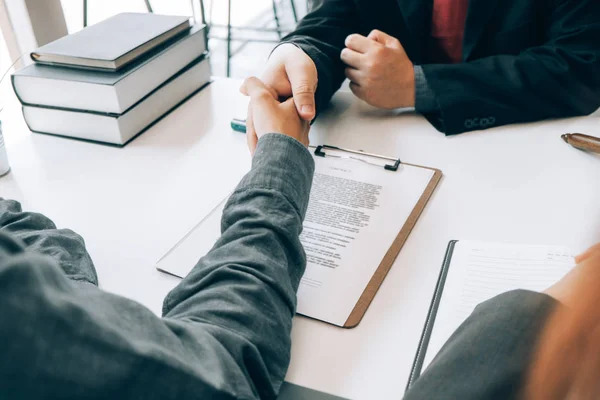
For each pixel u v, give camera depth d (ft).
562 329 0.91
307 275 2.27
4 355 1.01
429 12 4.01
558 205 2.57
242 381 1.55
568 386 0.85
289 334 1.90
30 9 4.88
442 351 1.42
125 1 10.09
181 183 2.93
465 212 2.57
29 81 3.33
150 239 2.54
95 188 2.93
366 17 4.00
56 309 1.07
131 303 1.35
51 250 2.14
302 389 1.85
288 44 3.60
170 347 1.35
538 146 3.06
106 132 3.31
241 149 3.21
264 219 2.05
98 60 3.26
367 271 2.27
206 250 2.43
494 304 1.41
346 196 2.71
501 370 1.27
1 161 3.05
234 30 11.84
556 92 3.26
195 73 3.88
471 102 3.27
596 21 3.41
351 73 3.52
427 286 2.19
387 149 3.14
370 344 1.98
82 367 1.10
